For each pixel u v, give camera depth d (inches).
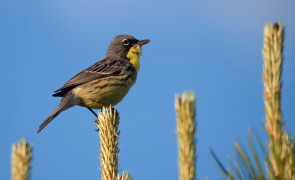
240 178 158.4
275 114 176.1
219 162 159.8
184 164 171.3
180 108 170.4
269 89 178.7
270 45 181.2
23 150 161.9
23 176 160.1
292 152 175.8
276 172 169.2
